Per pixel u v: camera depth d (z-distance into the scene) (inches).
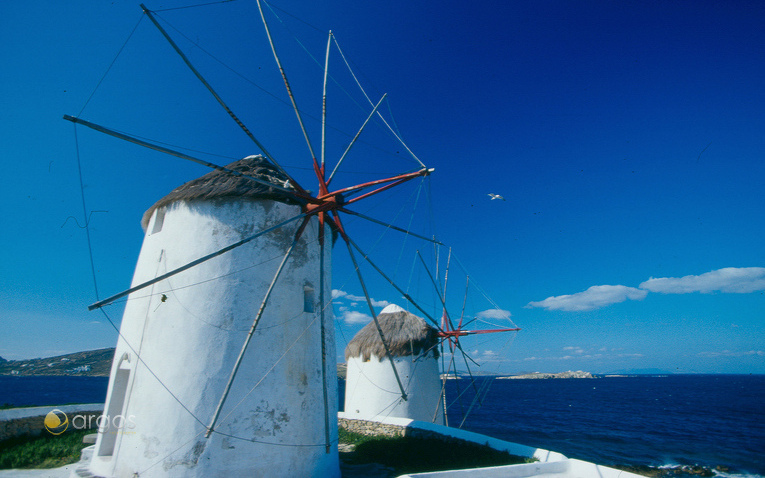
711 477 751.1
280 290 334.0
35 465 339.9
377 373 663.8
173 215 346.0
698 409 2015.3
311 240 370.9
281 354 318.7
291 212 358.3
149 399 292.0
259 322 316.2
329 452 330.6
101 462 304.5
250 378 300.7
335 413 358.0
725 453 940.0
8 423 396.8
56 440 410.3
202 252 323.6
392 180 319.3
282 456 297.3
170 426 281.0
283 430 303.1
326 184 341.4
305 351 334.3
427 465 386.9
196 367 293.6
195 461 272.7
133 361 313.4
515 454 363.3
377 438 521.7
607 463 847.1
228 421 285.3
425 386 669.3
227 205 338.0
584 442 1091.3
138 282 349.4
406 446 458.9
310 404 325.4
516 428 1374.3
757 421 1525.6
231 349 302.7
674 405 2247.8
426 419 649.0
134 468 277.3
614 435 1211.9
